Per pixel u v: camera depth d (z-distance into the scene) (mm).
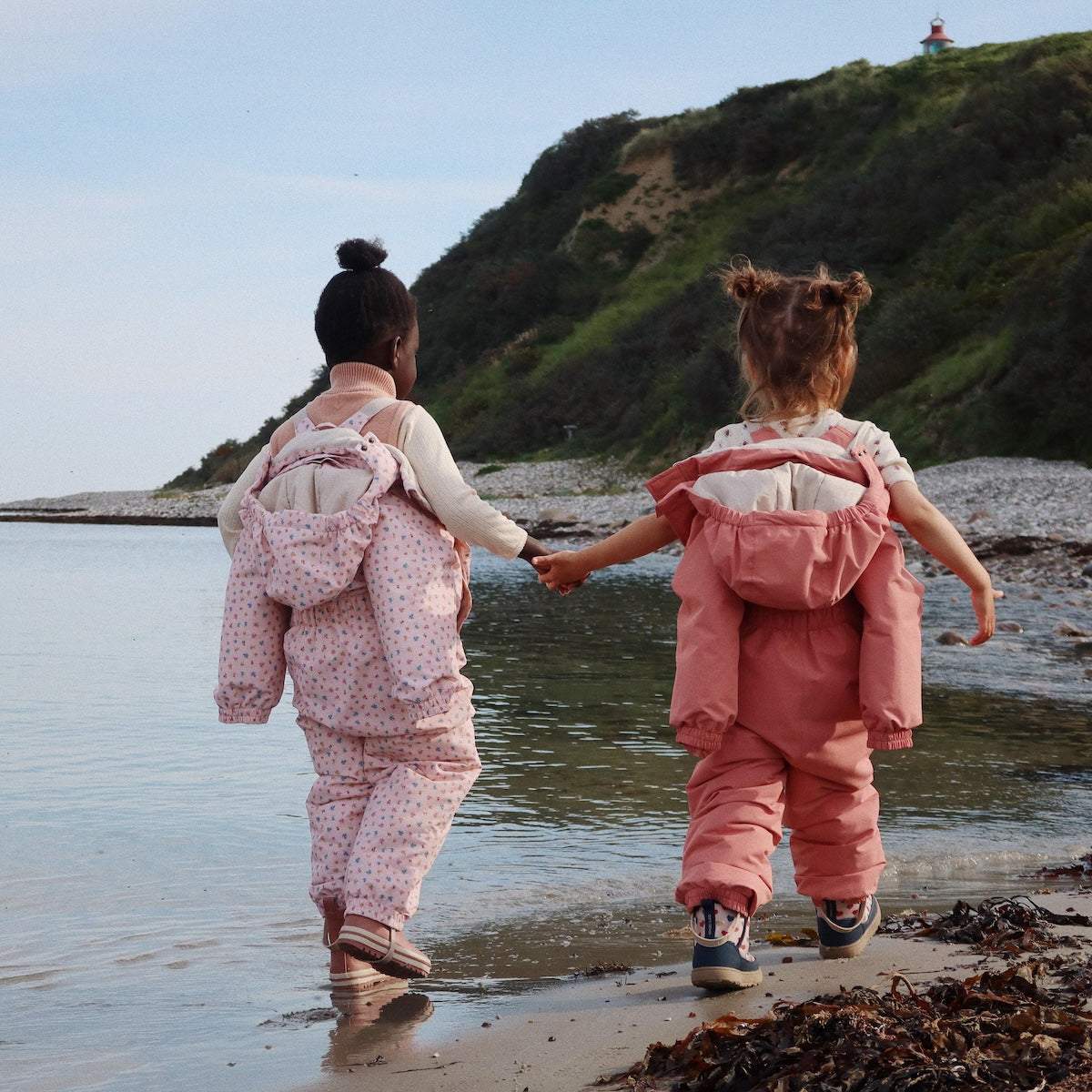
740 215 48875
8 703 6844
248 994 2582
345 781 2635
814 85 53062
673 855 3797
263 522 2611
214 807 4406
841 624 2432
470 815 4301
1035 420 23578
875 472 2504
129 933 3043
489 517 2689
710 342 35000
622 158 55438
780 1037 1950
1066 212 29438
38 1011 2484
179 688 7488
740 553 2363
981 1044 1891
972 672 7555
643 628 10438
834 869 2510
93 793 4637
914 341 28875
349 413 2762
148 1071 2117
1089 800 4473
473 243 58531
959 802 4441
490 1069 2023
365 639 2582
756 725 2402
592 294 50094
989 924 2762
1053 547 14070
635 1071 1946
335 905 2596
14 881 3490
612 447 38250
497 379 47938
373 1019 2393
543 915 3182
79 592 15180
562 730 5945
